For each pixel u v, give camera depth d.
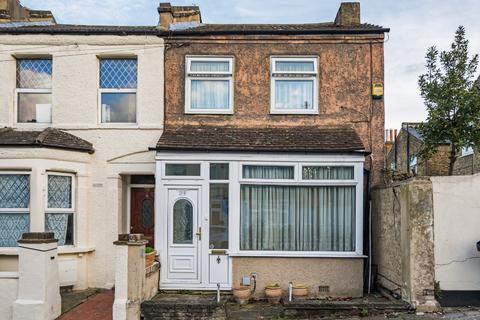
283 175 10.09
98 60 11.42
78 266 10.75
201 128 10.99
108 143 11.15
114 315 8.13
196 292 9.78
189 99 11.19
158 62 11.23
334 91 11.11
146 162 11.09
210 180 9.98
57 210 10.55
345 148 9.88
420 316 7.96
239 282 9.82
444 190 8.52
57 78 11.25
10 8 12.66
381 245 9.98
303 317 8.34
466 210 8.47
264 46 11.21
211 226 9.98
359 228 9.88
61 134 10.84
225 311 8.34
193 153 9.97
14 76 11.39
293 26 11.89
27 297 8.17
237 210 9.95
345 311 8.34
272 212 10.08
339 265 9.84
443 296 8.38
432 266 8.29
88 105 11.21
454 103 10.44
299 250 9.99
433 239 8.37
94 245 11.02
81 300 9.75
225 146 10.00
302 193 10.12
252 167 10.09
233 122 11.12
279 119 11.09
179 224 9.99
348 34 11.11
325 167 10.05
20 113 11.45
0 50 11.25
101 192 11.09
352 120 11.05
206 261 9.84
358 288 9.76
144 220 11.58
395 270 9.07
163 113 11.15
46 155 10.14
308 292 9.73
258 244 10.02
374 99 11.06
